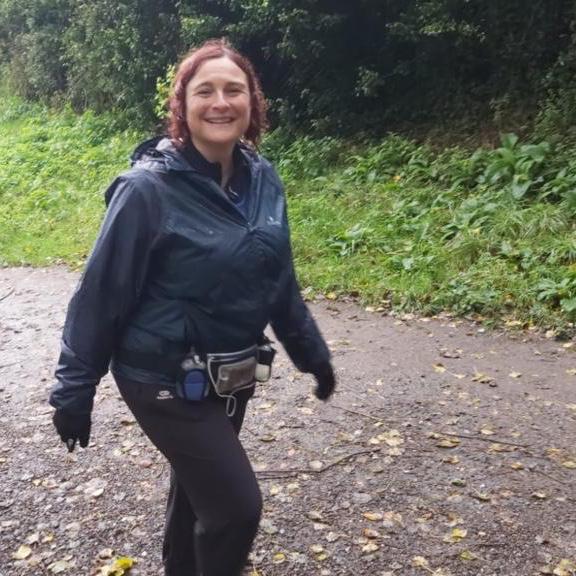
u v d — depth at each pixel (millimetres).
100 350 2340
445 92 11953
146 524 3656
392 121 12484
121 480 4082
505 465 4117
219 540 2398
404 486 3916
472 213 8406
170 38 15172
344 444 4406
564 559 3293
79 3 18156
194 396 2359
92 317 2314
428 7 11133
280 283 2504
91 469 4211
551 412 4781
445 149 10672
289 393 5148
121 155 14602
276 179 2584
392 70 12539
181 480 2463
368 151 11336
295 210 9711
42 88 20891
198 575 2553
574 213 7980
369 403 4980
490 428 4574
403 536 3480
